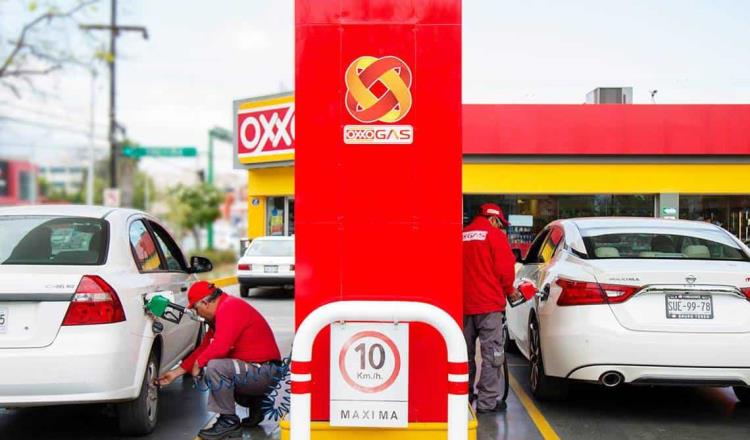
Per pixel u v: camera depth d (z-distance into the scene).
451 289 3.98
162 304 5.13
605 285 5.38
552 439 5.30
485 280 5.79
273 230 22.53
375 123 4.00
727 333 5.20
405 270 3.99
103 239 5.26
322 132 3.99
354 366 3.60
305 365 3.48
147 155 30.78
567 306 5.53
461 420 3.46
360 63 3.99
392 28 3.99
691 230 6.45
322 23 3.99
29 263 4.98
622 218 6.98
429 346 3.98
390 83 3.99
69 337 4.57
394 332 3.59
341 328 3.60
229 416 5.23
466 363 3.49
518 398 6.54
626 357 5.23
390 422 3.59
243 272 16.06
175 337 6.10
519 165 18.97
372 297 3.99
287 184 21.64
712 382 5.22
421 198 4.00
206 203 45.47
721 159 18.89
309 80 3.99
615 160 18.91
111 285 4.78
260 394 5.30
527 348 6.86
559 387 6.13
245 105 22.34
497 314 5.86
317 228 3.99
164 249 6.52
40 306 4.57
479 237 5.79
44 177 60.47
